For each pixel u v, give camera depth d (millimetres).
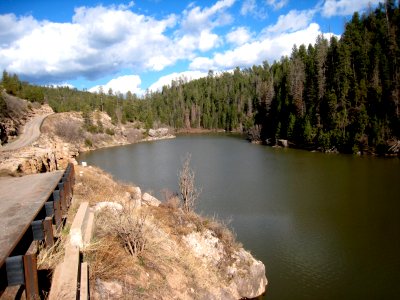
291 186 43438
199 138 135375
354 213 32438
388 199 36500
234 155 76188
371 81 88938
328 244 25750
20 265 5562
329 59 104812
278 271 21906
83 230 9141
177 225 17969
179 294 10391
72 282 6301
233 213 32875
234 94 196625
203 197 38625
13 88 120250
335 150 79875
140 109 183250
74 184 15914
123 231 10047
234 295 16891
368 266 22500
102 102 163750
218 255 17859
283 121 103812
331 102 87625
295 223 30016
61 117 112188
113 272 8406
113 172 58531
